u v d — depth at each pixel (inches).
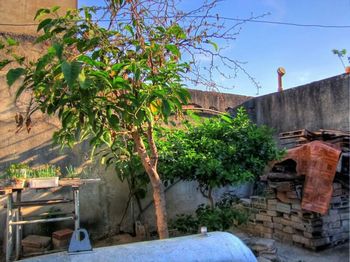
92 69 87.4
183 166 165.9
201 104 280.1
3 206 201.0
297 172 200.2
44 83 86.1
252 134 177.0
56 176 185.0
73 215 198.1
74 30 91.6
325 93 267.4
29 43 213.9
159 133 179.3
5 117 207.9
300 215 201.6
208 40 107.5
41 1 264.4
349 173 204.2
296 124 287.9
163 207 117.6
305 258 184.2
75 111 94.6
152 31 105.1
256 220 231.1
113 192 231.9
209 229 165.5
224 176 164.2
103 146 228.8
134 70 89.9
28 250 190.9
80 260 60.9
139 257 62.8
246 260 67.9
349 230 209.5
